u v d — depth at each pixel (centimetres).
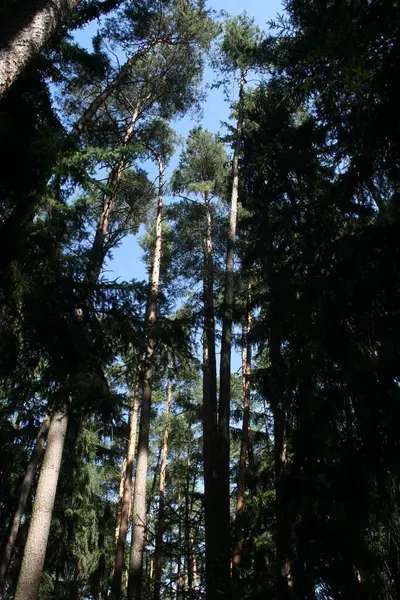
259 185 1244
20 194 618
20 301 588
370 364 608
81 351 647
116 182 1280
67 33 973
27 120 640
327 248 686
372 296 607
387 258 596
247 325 1386
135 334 702
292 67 782
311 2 676
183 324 798
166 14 1366
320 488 643
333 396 661
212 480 1147
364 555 588
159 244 1619
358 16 571
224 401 1012
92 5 1031
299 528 676
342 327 657
